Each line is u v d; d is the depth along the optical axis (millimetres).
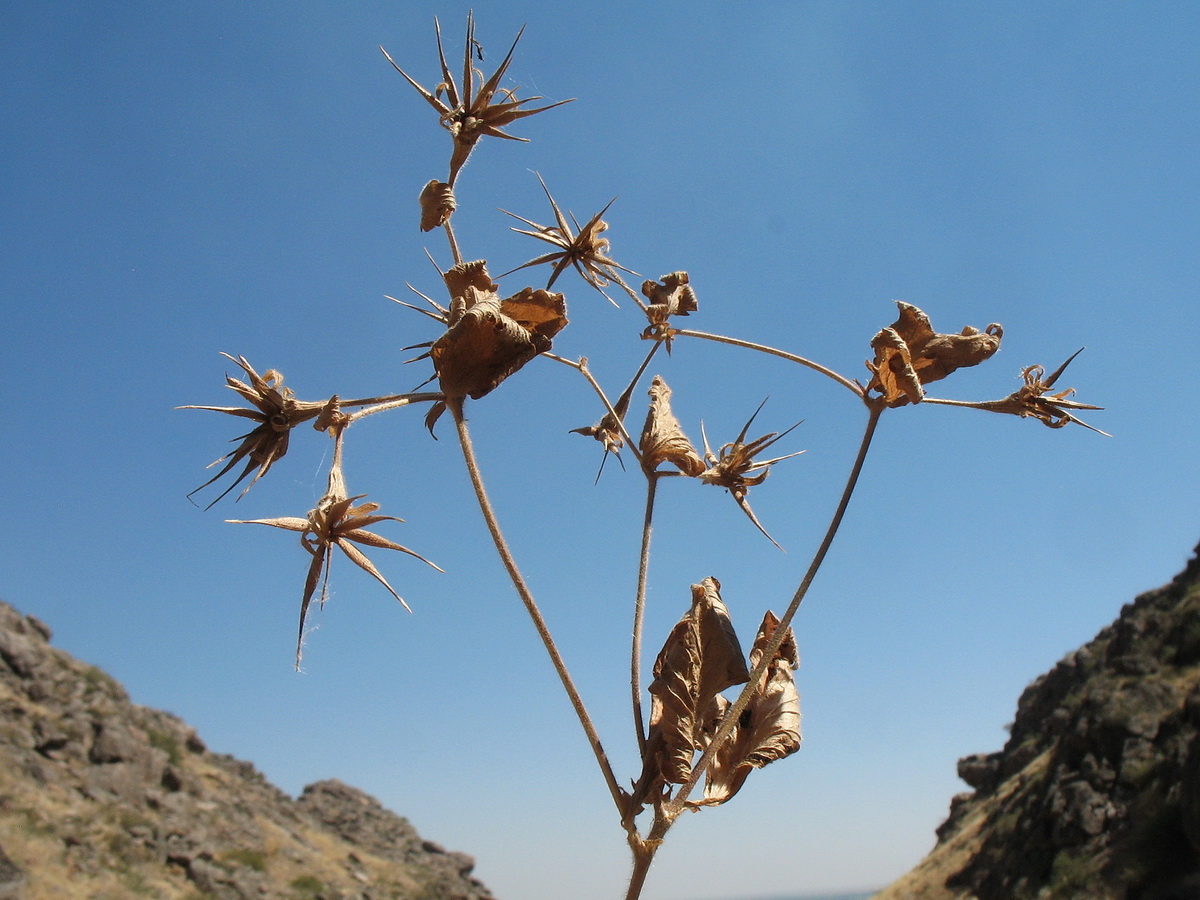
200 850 49719
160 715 74062
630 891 2982
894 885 53219
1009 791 54281
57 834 42312
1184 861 30641
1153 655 44844
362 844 79062
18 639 60938
